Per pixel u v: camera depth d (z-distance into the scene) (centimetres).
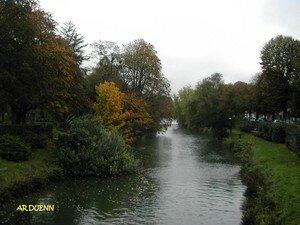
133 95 5969
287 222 1845
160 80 6906
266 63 6556
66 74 4144
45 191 2895
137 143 6831
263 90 6688
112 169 3528
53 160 3481
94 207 2519
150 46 6938
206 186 3228
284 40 6469
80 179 3378
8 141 3209
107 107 4697
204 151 5812
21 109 4103
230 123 7794
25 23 3388
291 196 2172
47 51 3850
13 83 3334
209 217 2339
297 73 5497
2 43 3269
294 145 3959
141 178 3528
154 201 2702
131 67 6675
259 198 2428
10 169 2867
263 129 6000
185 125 13100
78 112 4981
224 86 8650
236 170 4072
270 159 3672
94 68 6225
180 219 2295
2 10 3350
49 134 3972
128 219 2281
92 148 3616
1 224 2128
